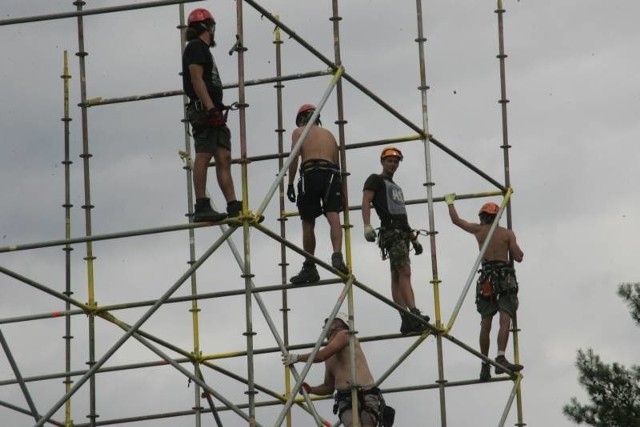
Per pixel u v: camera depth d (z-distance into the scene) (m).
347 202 40.47
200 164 36.69
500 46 50.56
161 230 36.72
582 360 63.50
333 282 39.78
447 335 44.62
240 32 36.84
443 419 44.22
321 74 40.94
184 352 44.50
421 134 45.75
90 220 43.88
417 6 46.47
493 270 48.09
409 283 44.03
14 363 40.81
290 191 41.25
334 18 40.97
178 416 45.38
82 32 44.94
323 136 40.59
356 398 39.22
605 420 62.75
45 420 37.38
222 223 36.38
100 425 45.09
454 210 48.78
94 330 42.94
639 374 63.22
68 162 45.41
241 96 36.62
